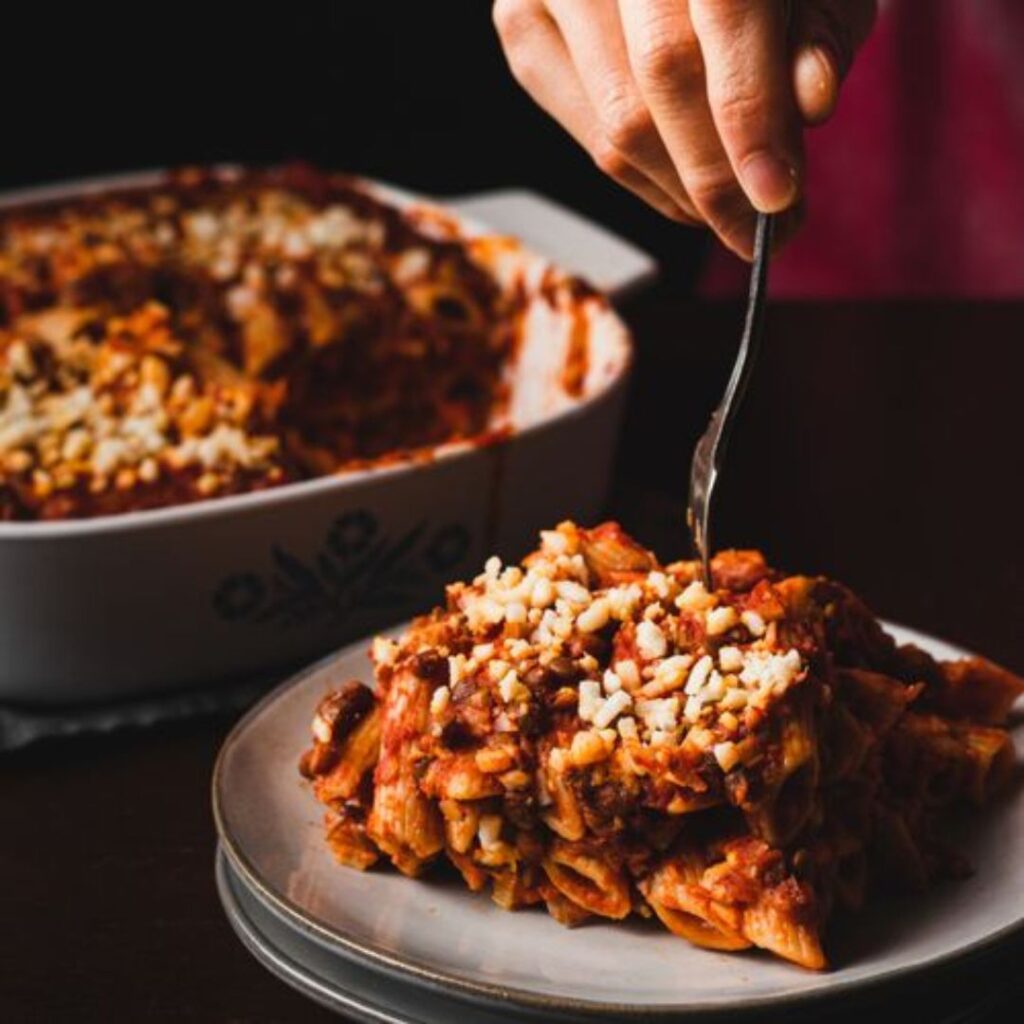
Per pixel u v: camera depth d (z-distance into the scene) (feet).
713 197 1.93
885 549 2.68
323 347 3.10
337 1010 1.82
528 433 2.62
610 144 2.04
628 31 1.90
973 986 1.80
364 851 1.90
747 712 1.78
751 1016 1.71
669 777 1.77
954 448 2.95
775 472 2.89
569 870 1.84
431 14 5.29
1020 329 3.29
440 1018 1.78
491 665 1.86
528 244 3.44
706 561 1.94
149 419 2.71
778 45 1.80
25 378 2.81
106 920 2.04
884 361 3.21
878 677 1.90
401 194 3.52
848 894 1.82
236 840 1.93
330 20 5.27
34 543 2.38
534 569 1.95
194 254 3.27
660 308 3.41
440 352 3.19
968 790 1.95
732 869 1.78
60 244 3.26
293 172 3.60
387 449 3.19
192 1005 1.93
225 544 2.46
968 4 4.13
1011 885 1.86
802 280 4.56
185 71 5.27
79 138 5.28
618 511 2.80
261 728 2.07
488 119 5.39
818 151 4.44
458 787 1.82
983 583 2.59
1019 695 2.06
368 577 2.57
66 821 2.21
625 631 1.87
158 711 2.41
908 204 4.35
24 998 1.94
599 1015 1.71
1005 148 4.19
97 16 5.18
